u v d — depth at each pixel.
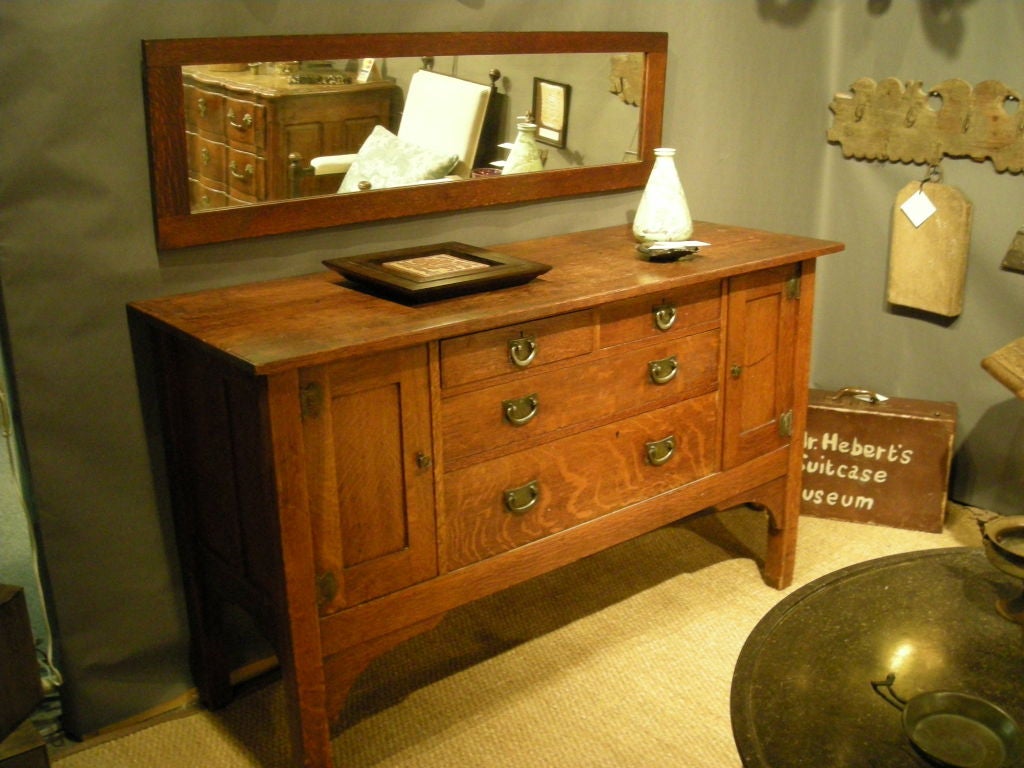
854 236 2.91
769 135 2.75
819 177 2.92
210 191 1.79
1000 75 2.52
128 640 1.93
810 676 1.46
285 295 1.80
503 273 1.79
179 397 1.79
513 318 1.68
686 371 2.04
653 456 2.03
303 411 1.52
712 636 2.24
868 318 2.94
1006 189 2.57
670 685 2.08
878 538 2.67
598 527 1.98
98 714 1.93
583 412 1.89
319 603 1.62
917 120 2.68
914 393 2.89
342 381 1.55
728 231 2.38
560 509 1.91
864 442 2.67
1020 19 2.45
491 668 2.13
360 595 1.67
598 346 1.87
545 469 1.86
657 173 2.13
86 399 1.78
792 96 2.77
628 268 1.99
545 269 1.86
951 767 1.27
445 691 2.06
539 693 2.05
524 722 1.97
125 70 1.67
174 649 2.00
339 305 1.73
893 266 2.80
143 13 1.67
